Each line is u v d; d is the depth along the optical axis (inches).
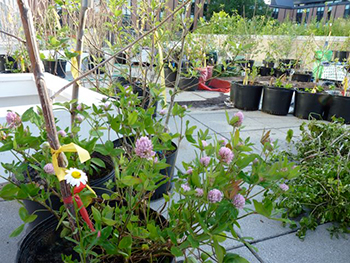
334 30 374.6
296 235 76.8
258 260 67.3
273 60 317.1
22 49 176.1
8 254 63.6
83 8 64.2
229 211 38.9
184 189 44.2
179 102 210.2
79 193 41.6
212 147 48.1
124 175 42.8
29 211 65.1
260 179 39.8
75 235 44.5
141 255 47.5
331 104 183.3
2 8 184.2
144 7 100.3
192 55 145.8
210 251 65.1
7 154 85.4
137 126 51.2
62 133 54.5
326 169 93.4
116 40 115.7
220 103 215.5
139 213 58.1
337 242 75.8
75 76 70.4
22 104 141.6
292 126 169.8
